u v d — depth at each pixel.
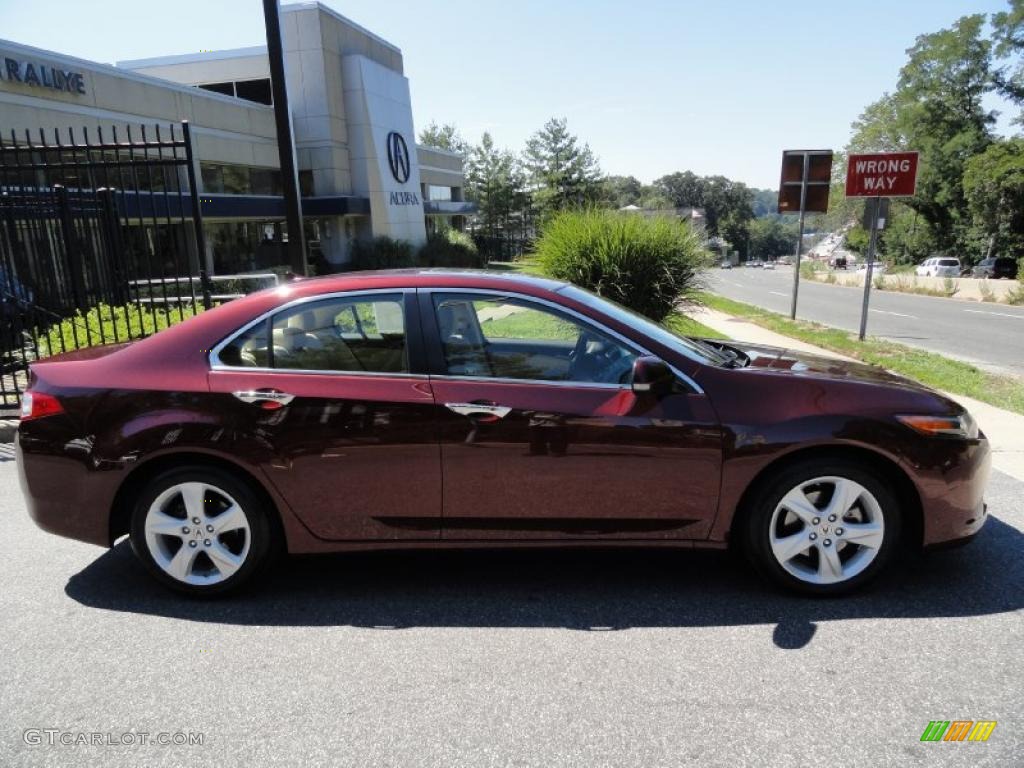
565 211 12.64
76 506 3.58
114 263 8.83
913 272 51.28
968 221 59.38
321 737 2.60
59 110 22.06
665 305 10.99
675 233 11.27
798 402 3.41
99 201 8.72
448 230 47.69
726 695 2.79
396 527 3.53
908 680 2.86
